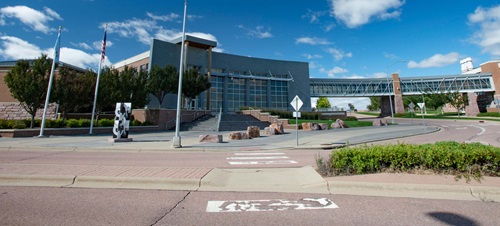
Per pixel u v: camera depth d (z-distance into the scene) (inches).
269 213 167.0
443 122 1713.8
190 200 192.4
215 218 158.1
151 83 1239.5
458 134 900.0
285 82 2151.8
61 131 838.5
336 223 150.9
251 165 352.8
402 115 2357.3
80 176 238.7
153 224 148.2
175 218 157.4
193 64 1756.9
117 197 197.2
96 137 786.8
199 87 1384.1
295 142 668.7
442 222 152.1
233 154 478.0
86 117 1151.6
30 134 768.3
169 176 247.3
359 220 155.2
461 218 157.8
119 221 151.7
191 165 350.6
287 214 165.3
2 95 1103.0
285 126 1214.9
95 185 229.3
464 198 195.9
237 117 1378.0
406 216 161.2
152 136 853.8
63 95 856.9
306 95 2213.3
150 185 230.5
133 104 1159.0
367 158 250.2
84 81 942.4
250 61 2027.6
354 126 1331.2
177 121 560.7
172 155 461.1
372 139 718.5
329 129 1139.9
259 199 196.2
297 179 257.6
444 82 2450.8
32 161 364.5
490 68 2348.7
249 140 721.6
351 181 223.3
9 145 554.3
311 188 224.4
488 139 723.4
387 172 244.5
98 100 990.4
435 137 796.6
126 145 586.2
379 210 171.3
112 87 1048.2
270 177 268.4
